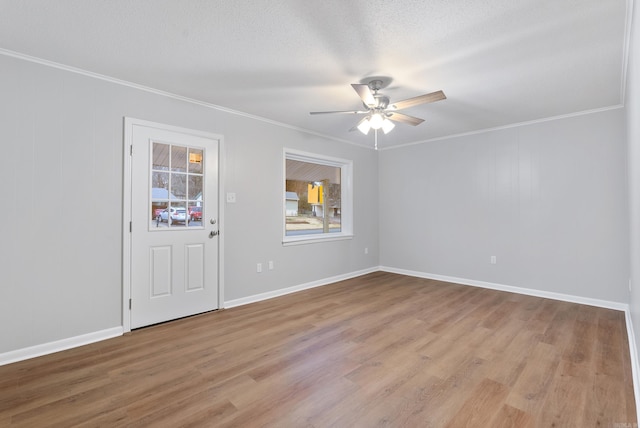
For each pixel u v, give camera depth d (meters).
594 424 1.63
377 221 5.75
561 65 2.52
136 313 2.95
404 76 2.73
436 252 5.02
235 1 1.78
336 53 2.35
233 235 3.66
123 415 1.72
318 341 2.68
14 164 2.35
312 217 5.03
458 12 1.87
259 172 3.91
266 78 2.78
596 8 1.82
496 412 1.74
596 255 3.61
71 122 2.59
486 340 2.69
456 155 4.77
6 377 2.11
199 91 3.09
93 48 2.29
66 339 2.56
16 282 2.36
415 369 2.21
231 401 1.85
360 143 5.29
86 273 2.67
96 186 2.71
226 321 3.17
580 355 2.40
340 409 1.77
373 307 3.61
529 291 4.09
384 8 1.84
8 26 2.01
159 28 2.04
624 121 3.40
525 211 4.11
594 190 3.61
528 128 4.08
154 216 3.07
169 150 3.16
